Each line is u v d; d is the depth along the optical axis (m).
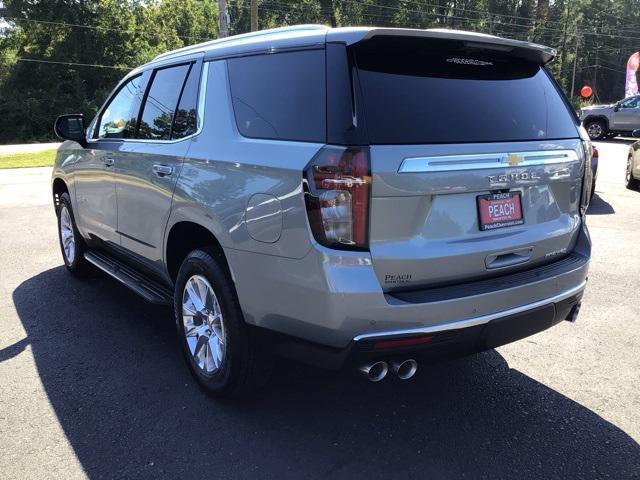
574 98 67.81
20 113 41.97
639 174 11.03
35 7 44.09
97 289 5.39
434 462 2.84
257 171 2.83
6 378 3.64
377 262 2.55
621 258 6.52
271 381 3.64
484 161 2.82
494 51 3.10
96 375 3.70
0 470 2.74
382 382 3.64
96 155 4.62
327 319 2.56
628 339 4.31
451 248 2.74
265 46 3.06
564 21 73.88
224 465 2.80
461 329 2.71
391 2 61.69
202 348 3.44
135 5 48.78
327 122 2.60
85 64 45.56
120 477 2.71
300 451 2.92
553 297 3.09
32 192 11.84
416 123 2.69
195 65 3.63
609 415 3.28
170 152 3.56
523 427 3.15
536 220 3.14
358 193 2.49
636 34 81.25
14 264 6.24
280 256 2.70
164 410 3.29
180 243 3.73
